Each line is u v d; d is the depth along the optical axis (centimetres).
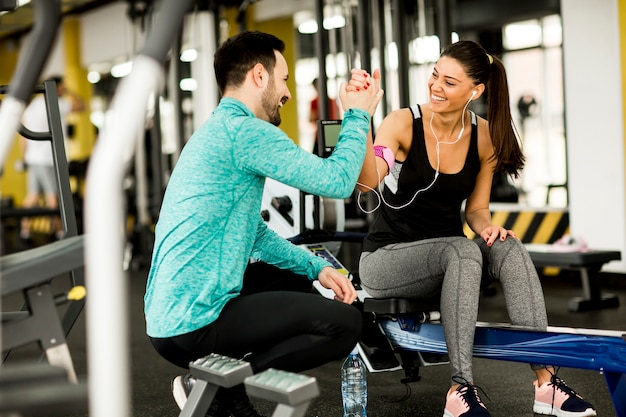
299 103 995
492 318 471
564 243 518
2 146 155
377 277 266
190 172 215
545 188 701
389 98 583
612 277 585
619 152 573
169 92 906
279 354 218
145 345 445
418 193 263
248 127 212
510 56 724
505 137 268
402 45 537
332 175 214
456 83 252
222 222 214
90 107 1237
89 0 1134
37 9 153
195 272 212
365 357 284
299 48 990
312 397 167
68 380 164
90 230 128
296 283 249
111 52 1139
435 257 251
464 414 236
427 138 263
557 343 232
